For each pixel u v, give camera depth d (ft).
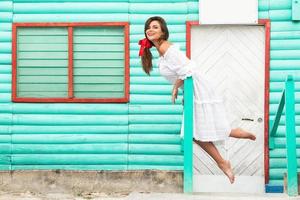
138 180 32.76
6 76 33.50
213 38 33.53
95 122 33.35
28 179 33.06
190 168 26.43
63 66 33.63
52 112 33.42
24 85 33.60
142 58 27.27
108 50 33.58
